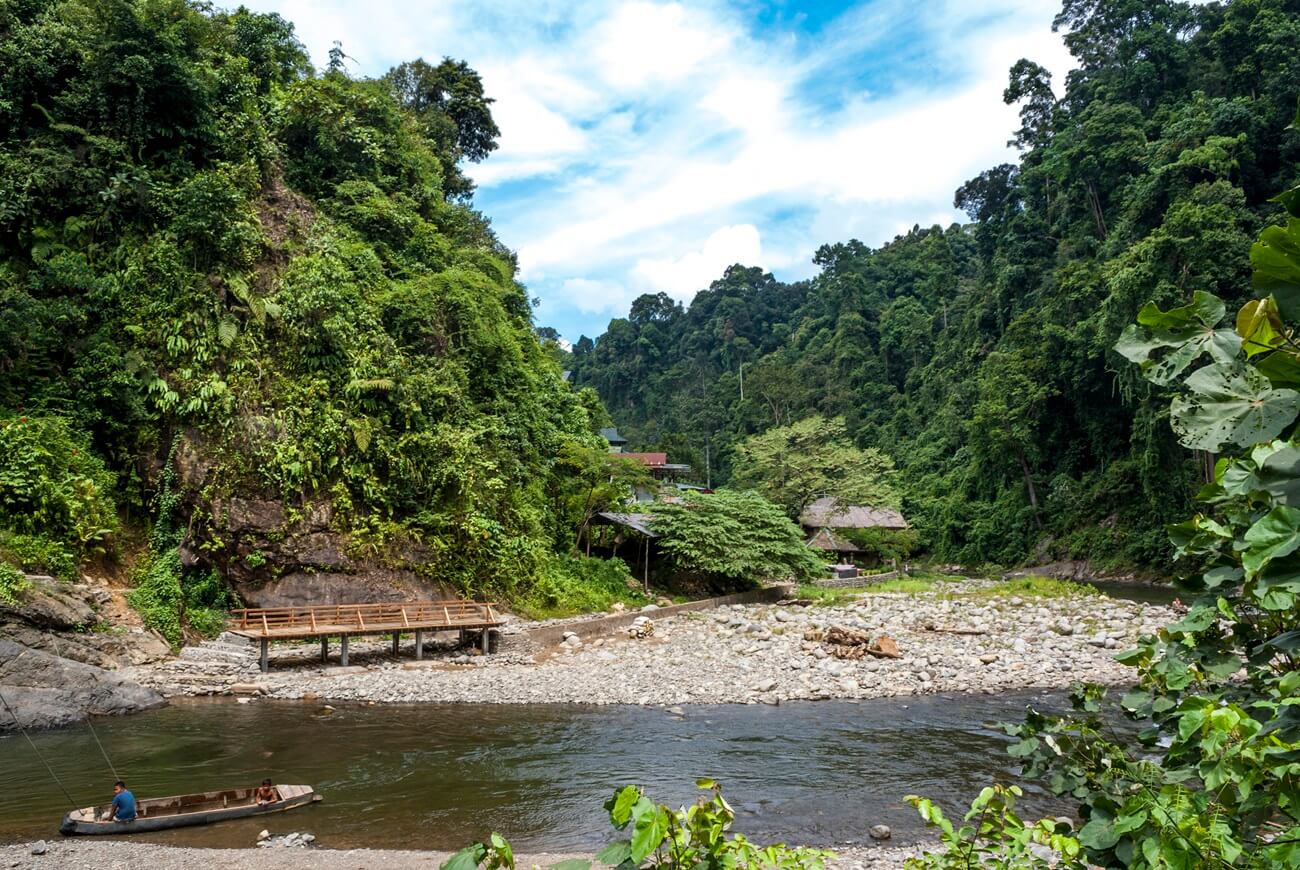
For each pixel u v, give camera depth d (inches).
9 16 968.9
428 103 1833.2
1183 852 101.6
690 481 3112.7
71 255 901.2
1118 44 2645.2
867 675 775.1
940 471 2778.1
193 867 346.9
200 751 531.2
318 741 557.6
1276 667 129.9
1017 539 2202.3
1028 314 2301.9
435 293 1165.1
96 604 749.3
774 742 561.0
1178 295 1547.7
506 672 791.1
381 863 352.8
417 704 674.2
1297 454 96.4
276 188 1124.5
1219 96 2153.1
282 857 359.6
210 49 1126.4
